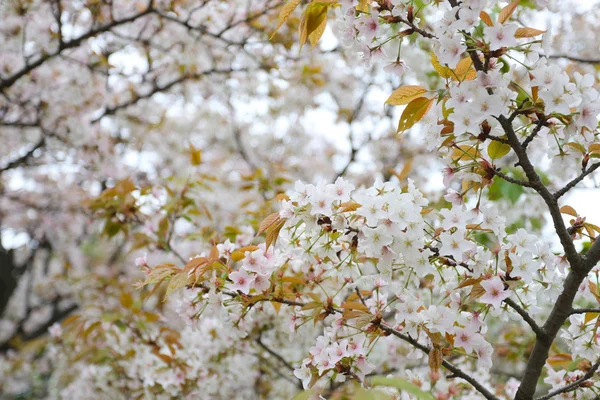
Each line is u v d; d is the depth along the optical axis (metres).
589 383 2.32
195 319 2.49
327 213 2.10
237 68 7.17
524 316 2.21
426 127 2.16
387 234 2.09
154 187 4.59
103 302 6.71
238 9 6.51
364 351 2.24
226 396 4.47
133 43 6.89
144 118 8.09
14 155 7.41
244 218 4.78
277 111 9.32
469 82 1.84
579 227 2.22
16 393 9.66
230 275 2.29
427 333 2.21
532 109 1.91
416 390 1.49
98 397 4.64
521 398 2.31
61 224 8.48
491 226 2.15
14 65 6.27
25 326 10.57
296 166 9.84
